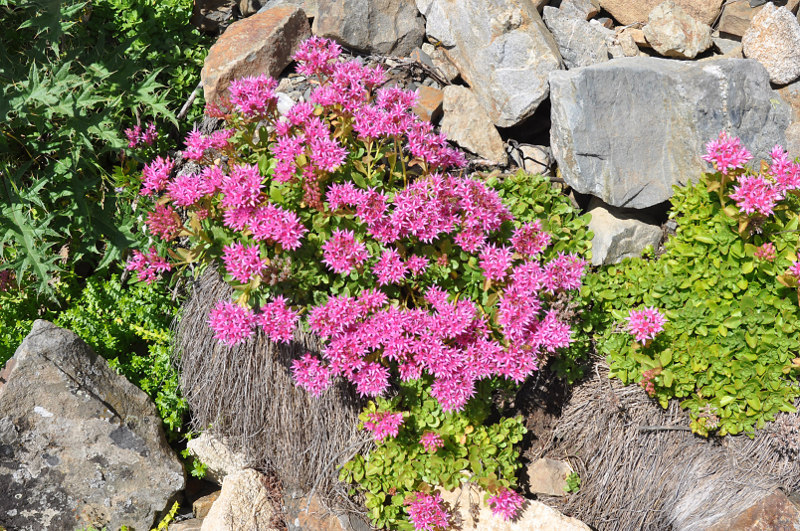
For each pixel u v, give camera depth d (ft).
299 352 6.19
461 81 6.68
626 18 6.76
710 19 6.66
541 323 6.00
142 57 6.83
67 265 6.66
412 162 6.11
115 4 6.83
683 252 6.12
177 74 6.82
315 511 6.17
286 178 5.93
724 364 6.12
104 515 6.26
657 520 6.19
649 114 6.24
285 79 6.63
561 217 6.25
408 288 6.06
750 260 6.05
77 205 6.55
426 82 6.66
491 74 6.49
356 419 6.21
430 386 6.07
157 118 6.77
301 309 5.99
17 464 6.19
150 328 6.51
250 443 6.33
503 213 6.07
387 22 6.68
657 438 6.21
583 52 6.59
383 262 5.94
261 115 6.10
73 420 6.23
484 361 5.97
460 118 6.52
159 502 6.30
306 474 6.24
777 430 6.15
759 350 6.08
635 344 6.16
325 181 6.02
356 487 6.19
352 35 6.66
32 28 6.77
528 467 6.25
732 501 6.12
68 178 6.57
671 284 6.11
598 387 6.24
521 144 6.53
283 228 5.86
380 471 6.11
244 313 5.90
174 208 6.49
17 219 6.43
